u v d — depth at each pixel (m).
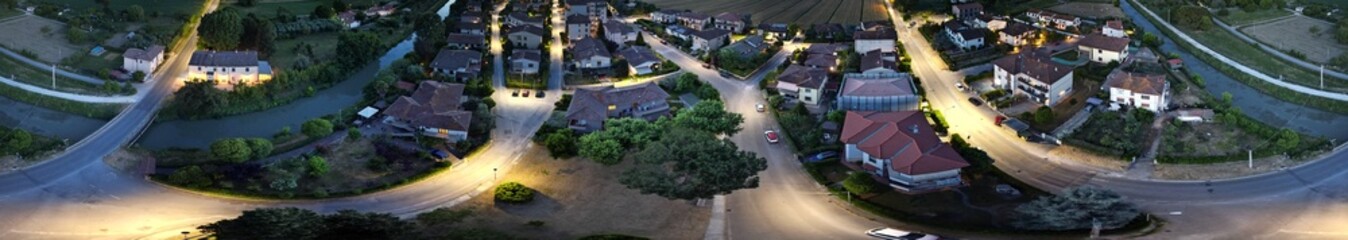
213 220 182.12
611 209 188.75
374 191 197.00
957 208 186.75
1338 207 187.50
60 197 193.25
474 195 195.88
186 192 195.25
